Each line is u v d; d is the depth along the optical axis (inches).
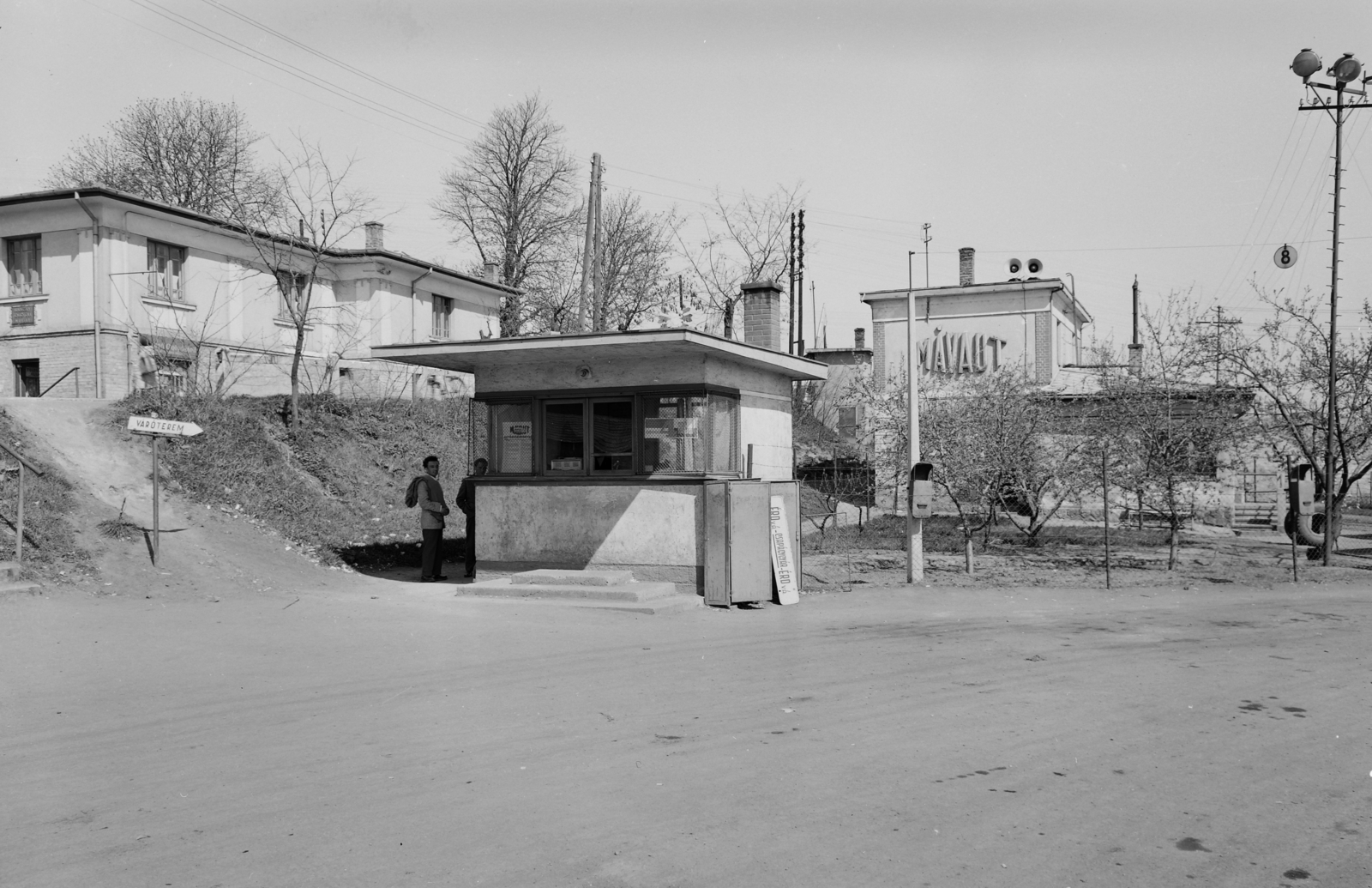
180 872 189.6
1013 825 215.5
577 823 215.9
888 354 1491.1
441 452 1002.1
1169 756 266.1
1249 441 876.6
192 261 1105.4
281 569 631.2
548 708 321.1
